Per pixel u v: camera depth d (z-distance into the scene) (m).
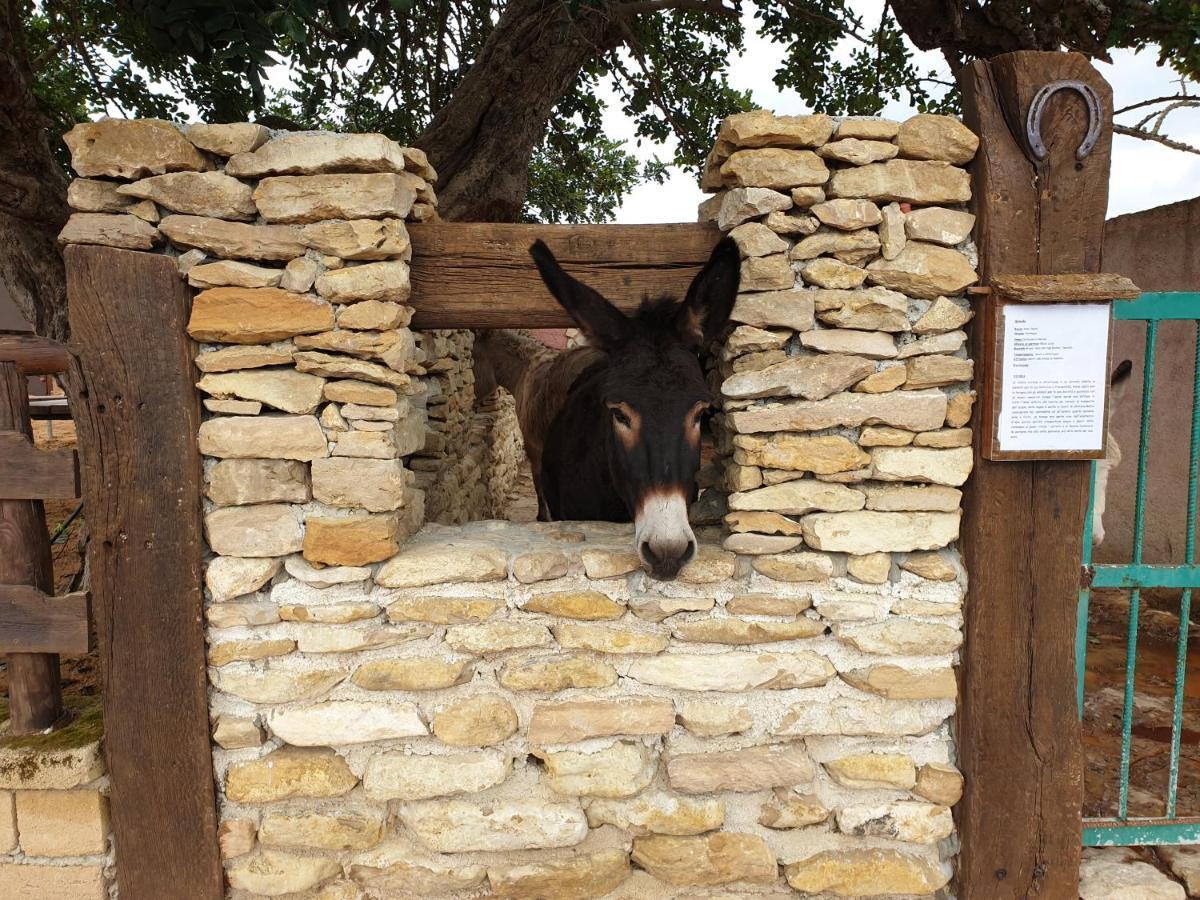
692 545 2.04
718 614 2.20
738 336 2.14
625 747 2.20
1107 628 4.69
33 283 4.19
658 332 2.27
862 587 2.21
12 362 2.11
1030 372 2.07
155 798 2.18
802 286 2.14
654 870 2.24
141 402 2.05
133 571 2.10
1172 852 2.50
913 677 2.21
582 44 5.04
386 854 2.21
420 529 2.52
